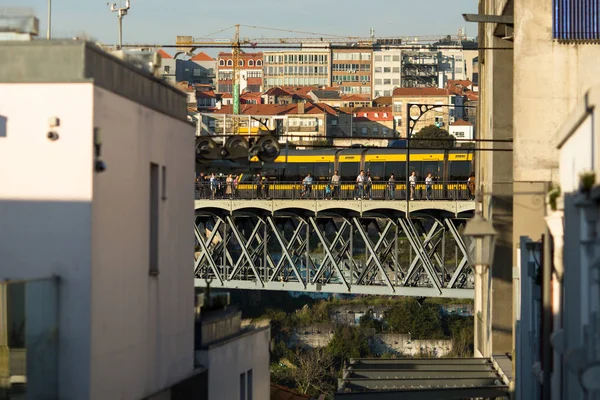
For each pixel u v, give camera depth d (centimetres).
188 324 5419
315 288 16612
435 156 16700
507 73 9138
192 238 5550
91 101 4181
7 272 4206
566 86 7600
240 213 17238
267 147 6450
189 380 5378
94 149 4212
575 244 4122
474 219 4850
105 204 4334
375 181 16812
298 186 17038
